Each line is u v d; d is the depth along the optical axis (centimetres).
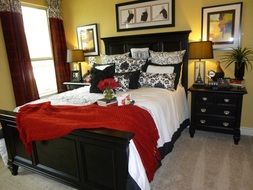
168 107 264
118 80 305
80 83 408
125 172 159
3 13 338
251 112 322
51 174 211
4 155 255
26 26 394
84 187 189
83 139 175
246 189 204
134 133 162
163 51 359
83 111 205
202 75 332
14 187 224
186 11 341
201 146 294
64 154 196
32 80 381
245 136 324
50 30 427
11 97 362
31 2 388
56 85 454
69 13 452
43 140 201
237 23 308
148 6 370
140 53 363
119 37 391
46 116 200
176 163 253
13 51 350
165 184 215
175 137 286
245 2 299
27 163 229
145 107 222
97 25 427
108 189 174
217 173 230
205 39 333
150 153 187
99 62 441
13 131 230
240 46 312
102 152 169
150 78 314
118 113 192
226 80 303
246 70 313
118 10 399
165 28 363
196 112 317
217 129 309
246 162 249
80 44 455
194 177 225
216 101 301
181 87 337
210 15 323
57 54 436
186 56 341
